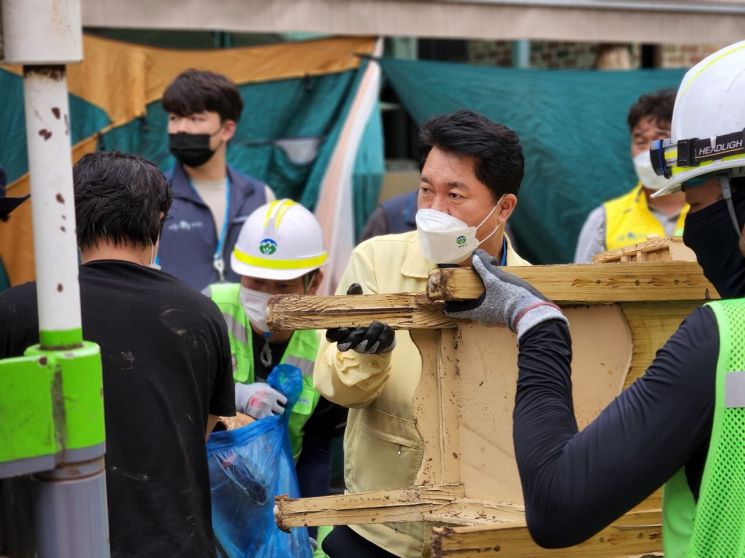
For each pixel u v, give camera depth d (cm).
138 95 472
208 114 397
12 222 436
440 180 218
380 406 225
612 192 540
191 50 488
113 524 187
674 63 738
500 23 523
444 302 182
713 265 154
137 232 209
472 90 522
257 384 277
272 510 259
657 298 180
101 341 192
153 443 191
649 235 406
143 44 515
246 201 411
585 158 536
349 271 238
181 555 190
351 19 491
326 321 181
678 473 139
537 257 545
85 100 466
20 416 135
